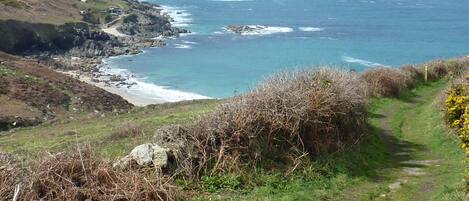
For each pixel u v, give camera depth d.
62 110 44.16
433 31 90.94
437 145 18.89
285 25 103.19
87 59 76.56
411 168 15.67
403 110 27.67
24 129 34.22
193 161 12.22
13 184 9.26
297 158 13.62
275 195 11.74
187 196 10.98
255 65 69.69
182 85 61.28
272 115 13.95
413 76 35.22
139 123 23.39
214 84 61.38
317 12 120.88
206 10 130.00
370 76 31.31
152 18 107.94
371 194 12.53
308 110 14.72
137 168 11.20
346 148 15.72
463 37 84.38
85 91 49.22
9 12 79.69
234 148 12.84
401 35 87.81
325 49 77.69
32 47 77.19
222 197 11.31
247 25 103.75
